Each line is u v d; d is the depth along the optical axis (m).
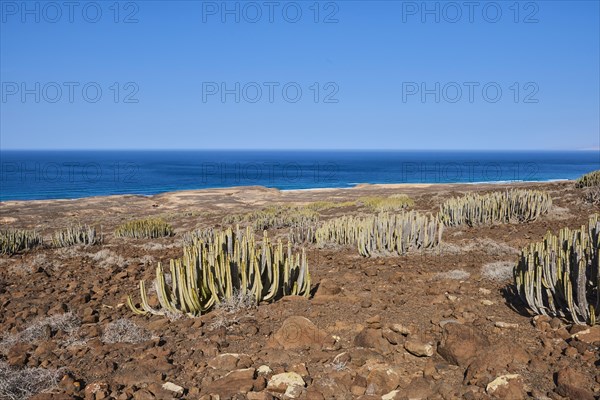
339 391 4.20
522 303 6.62
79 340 5.89
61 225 32.00
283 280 7.52
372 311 6.43
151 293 8.34
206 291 6.91
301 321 5.48
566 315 5.80
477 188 41.12
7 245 16.03
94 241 18.42
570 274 6.17
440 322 5.76
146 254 14.06
